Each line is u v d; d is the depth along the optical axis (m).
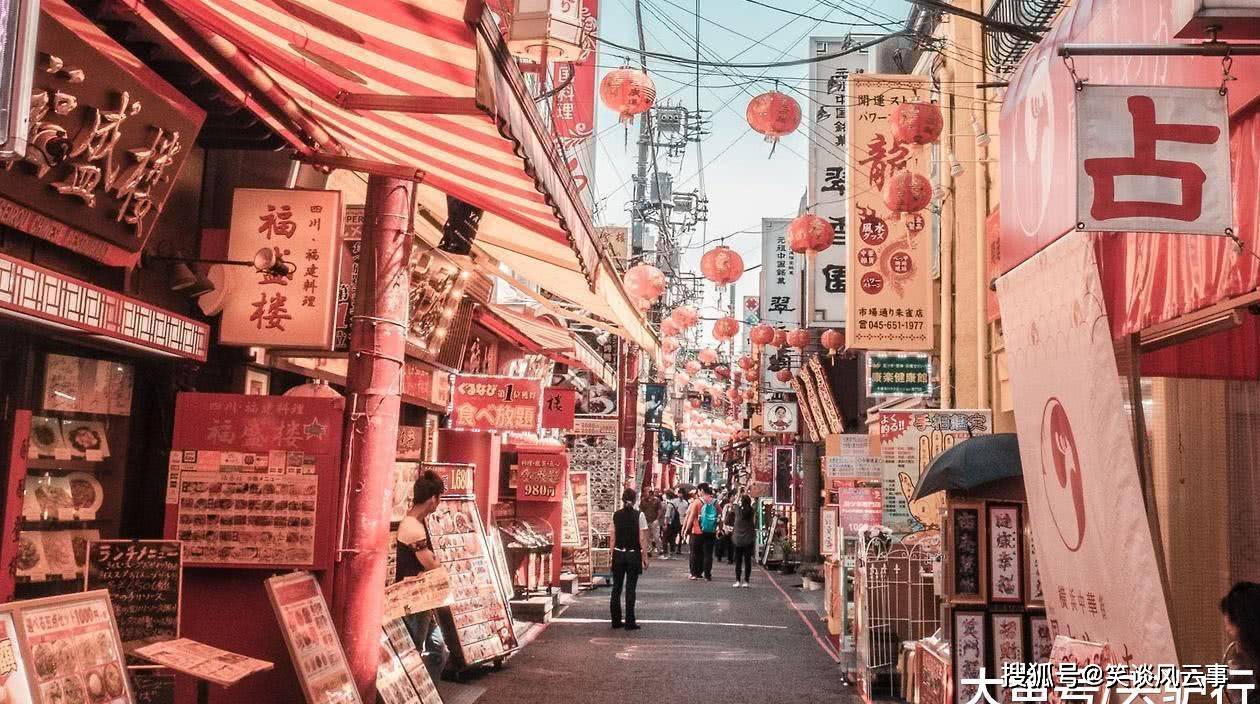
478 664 10.84
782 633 15.06
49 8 4.79
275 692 6.70
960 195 17.06
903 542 10.66
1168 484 7.64
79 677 4.23
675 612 17.53
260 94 6.45
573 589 19.95
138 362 7.23
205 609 6.82
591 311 12.23
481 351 17.38
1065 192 4.27
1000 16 14.27
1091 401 4.24
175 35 5.71
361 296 7.26
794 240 14.09
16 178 5.08
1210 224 3.96
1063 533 4.75
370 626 6.94
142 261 6.75
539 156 5.10
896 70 20.31
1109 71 5.14
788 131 10.09
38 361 6.17
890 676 10.11
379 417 7.14
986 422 13.19
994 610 8.41
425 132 5.91
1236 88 4.52
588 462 24.94
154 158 6.00
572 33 9.03
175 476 6.84
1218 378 6.89
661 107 32.94
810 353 26.53
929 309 14.63
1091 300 4.14
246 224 7.27
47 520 6.34
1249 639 4.10
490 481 16.25
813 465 28.64
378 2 3.80
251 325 7.20
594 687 10.48
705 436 47.22
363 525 6.98
